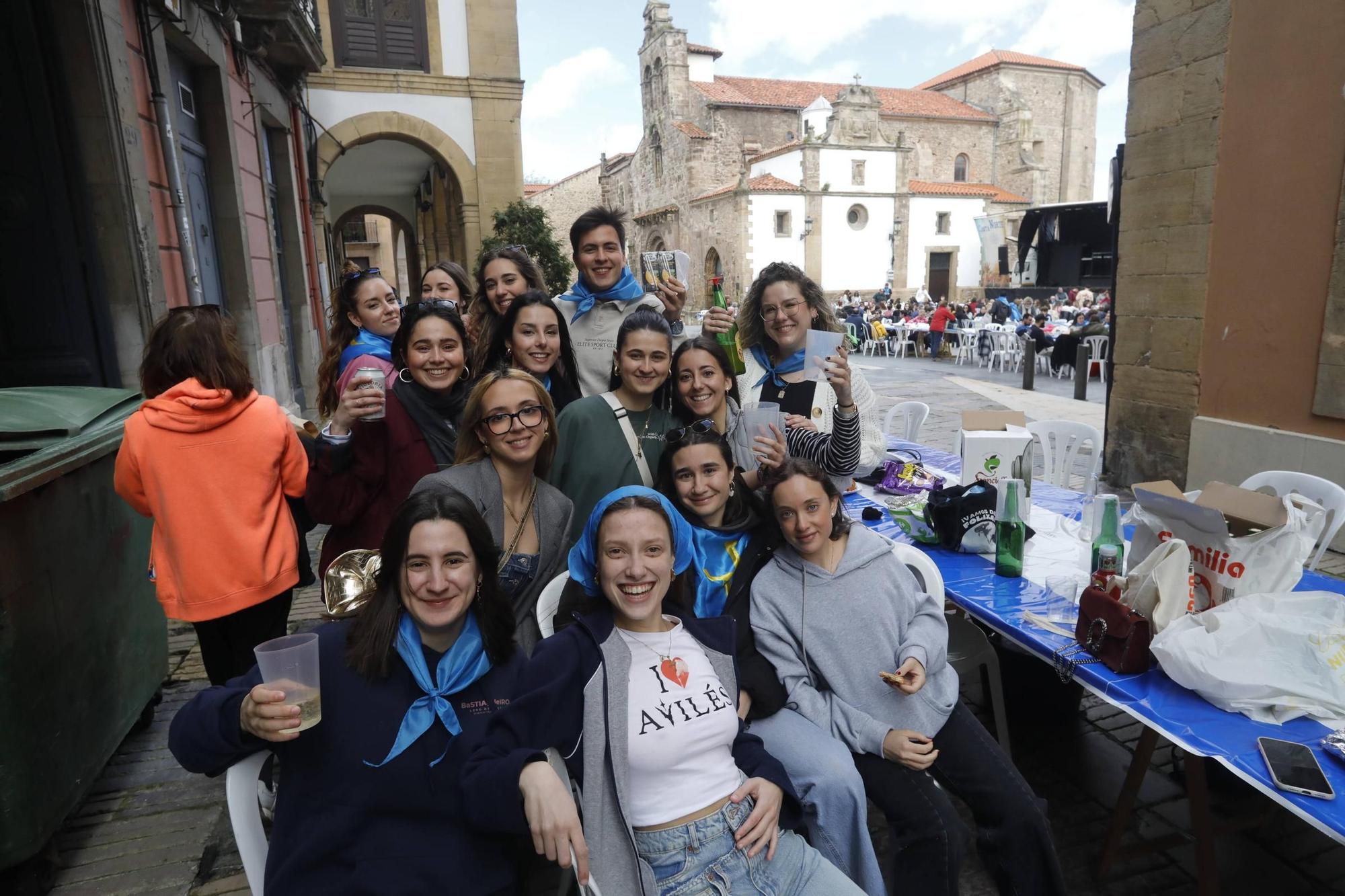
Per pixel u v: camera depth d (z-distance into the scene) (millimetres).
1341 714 1647
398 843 1497
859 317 19688
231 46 7141
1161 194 5773
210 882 2238
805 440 2729
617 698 1673
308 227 10398
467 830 1531
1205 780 1957
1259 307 5125
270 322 7984
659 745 1664
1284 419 5031
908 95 35656
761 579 2148
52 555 2232
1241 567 1938
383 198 18750
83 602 2408
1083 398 10508
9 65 4066
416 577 1513
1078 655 1984
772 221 27969
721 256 29469
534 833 1389
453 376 2387
